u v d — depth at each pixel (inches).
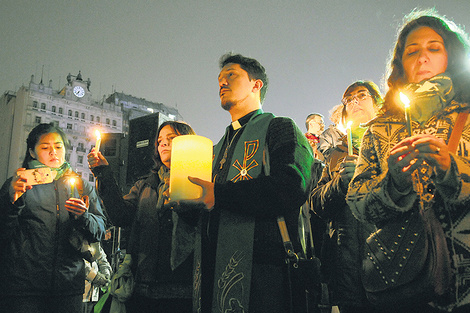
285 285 60.7
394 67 63.4
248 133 72.0
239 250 62.3
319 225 107.5
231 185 60.6
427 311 49.3
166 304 91.7
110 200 101.3
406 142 46.9
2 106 2123.5
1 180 1961.1
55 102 2069.4
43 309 106.9
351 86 102.7
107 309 99.8
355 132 99.8
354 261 81.9
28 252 106.6
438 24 58.2
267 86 83.0
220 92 79.4
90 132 2154.3
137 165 194.2
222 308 60.7
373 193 53.1
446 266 46.4
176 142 64.0
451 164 45.9
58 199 114.0
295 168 62.7
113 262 192.2
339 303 83.3
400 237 51.0
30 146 120.4
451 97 54.6
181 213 73.7
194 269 69.7
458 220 48.4
